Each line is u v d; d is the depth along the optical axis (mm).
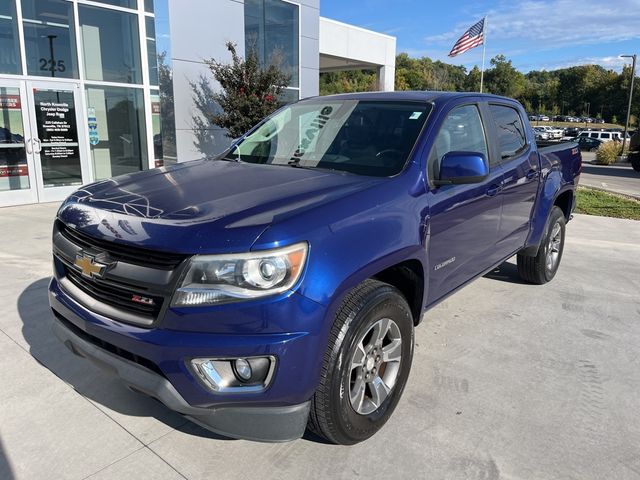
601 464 2617
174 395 2230
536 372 3549
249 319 2156
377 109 3631
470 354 3789
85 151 10586
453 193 3318
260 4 13602
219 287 2154
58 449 2625
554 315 4609
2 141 9391
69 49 10188
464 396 3209
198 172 3230
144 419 2889
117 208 2570
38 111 9797
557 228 5422
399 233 2750
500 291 5227
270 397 2236
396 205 2811
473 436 2811
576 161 5754
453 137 3547
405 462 2588
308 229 2311
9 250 6164
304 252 2254
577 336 4172
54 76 10023
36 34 9680
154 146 11836
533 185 4645
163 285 2211
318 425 2498
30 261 5703
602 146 31156
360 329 2480
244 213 2357
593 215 10414
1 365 3420
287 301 2182
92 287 2537
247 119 11203
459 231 3457
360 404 2645
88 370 3379
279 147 3699
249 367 2217
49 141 10008
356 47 23531
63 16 10000
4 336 3832
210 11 12102
